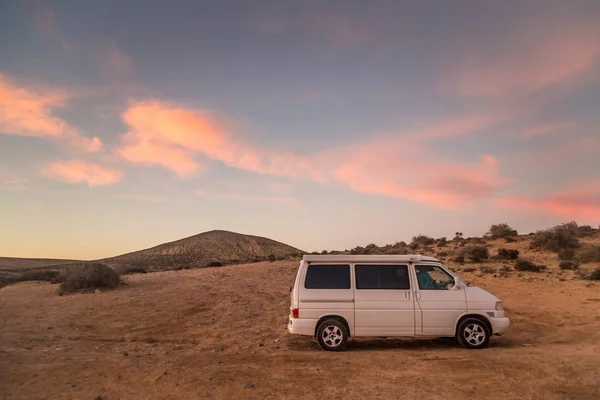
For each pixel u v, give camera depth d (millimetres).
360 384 6953
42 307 16984
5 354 9359
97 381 7328
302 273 10367
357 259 10398
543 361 8133
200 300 17484
